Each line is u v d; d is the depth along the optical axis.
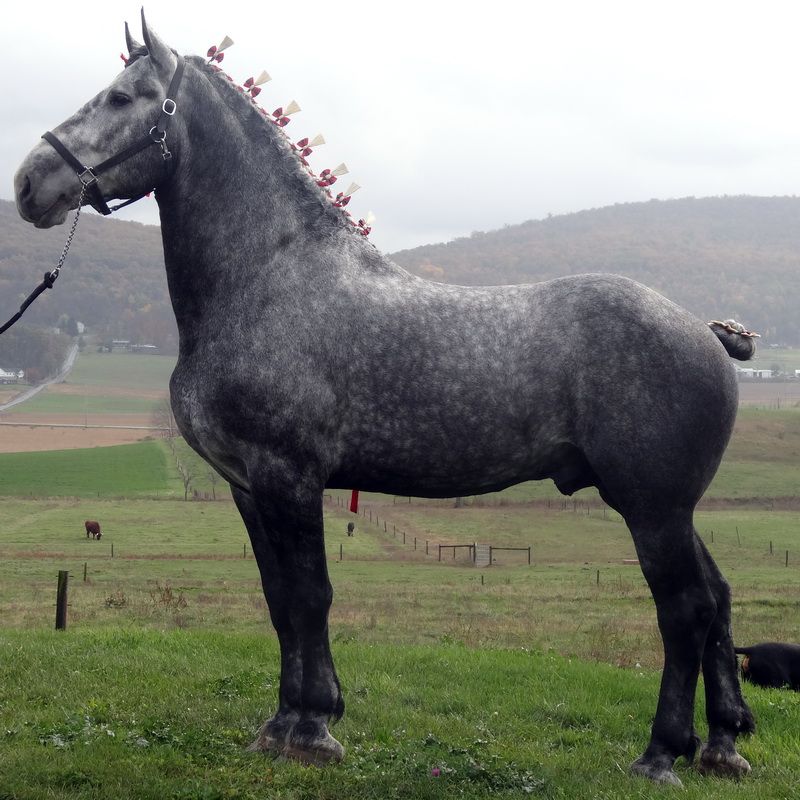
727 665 5.57
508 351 5.30
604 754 6.04
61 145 5.39
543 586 29.80
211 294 5.51
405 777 5.16
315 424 5.23
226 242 5.54
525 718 7.21
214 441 5.42
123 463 73.00
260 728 5.85
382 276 5.55
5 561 36.88
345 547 43.28
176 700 7.04
